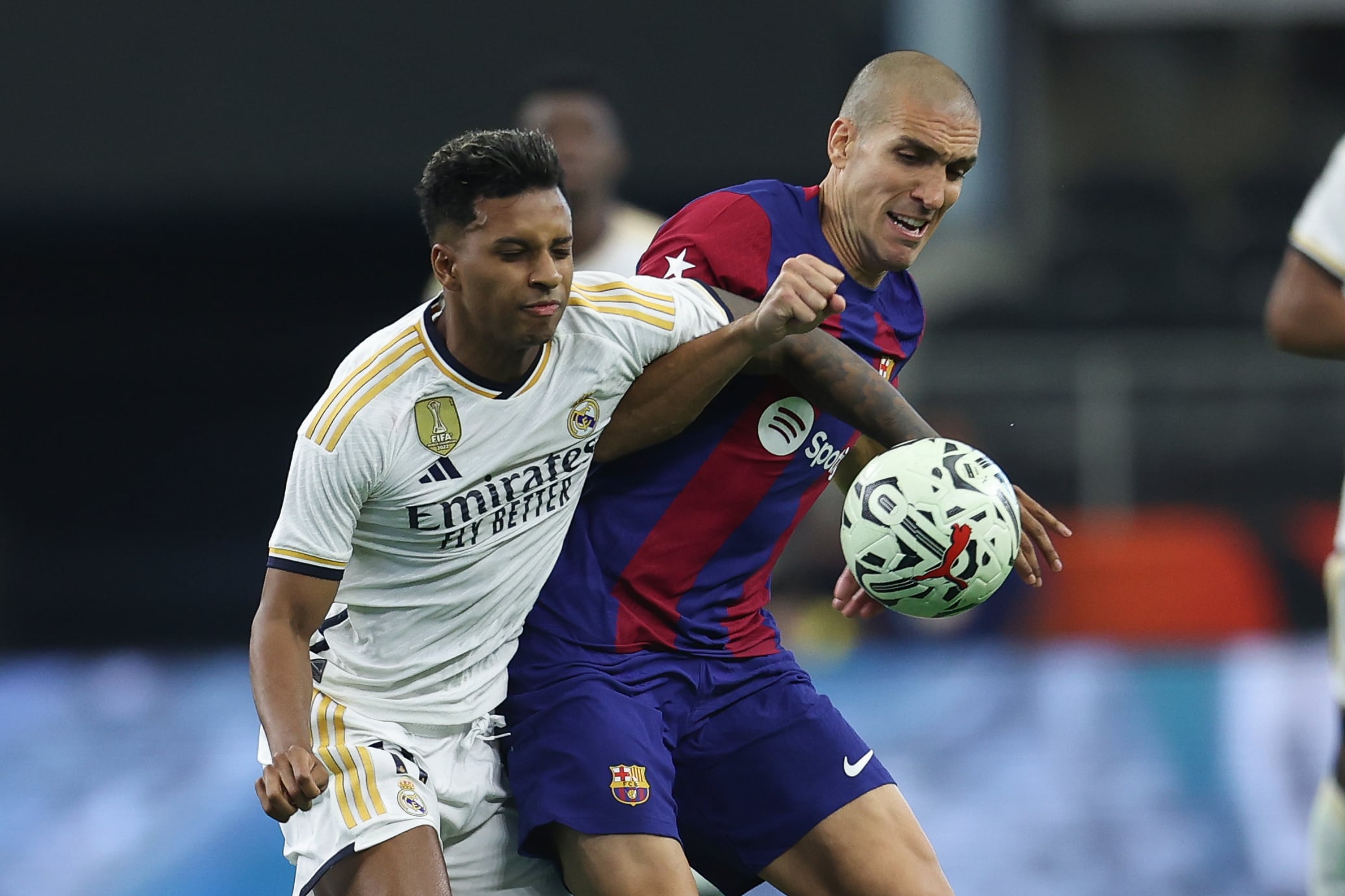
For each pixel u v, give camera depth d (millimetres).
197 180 45594
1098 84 55812
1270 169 55688
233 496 48906
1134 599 34344
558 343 13195
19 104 45250
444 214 12297
